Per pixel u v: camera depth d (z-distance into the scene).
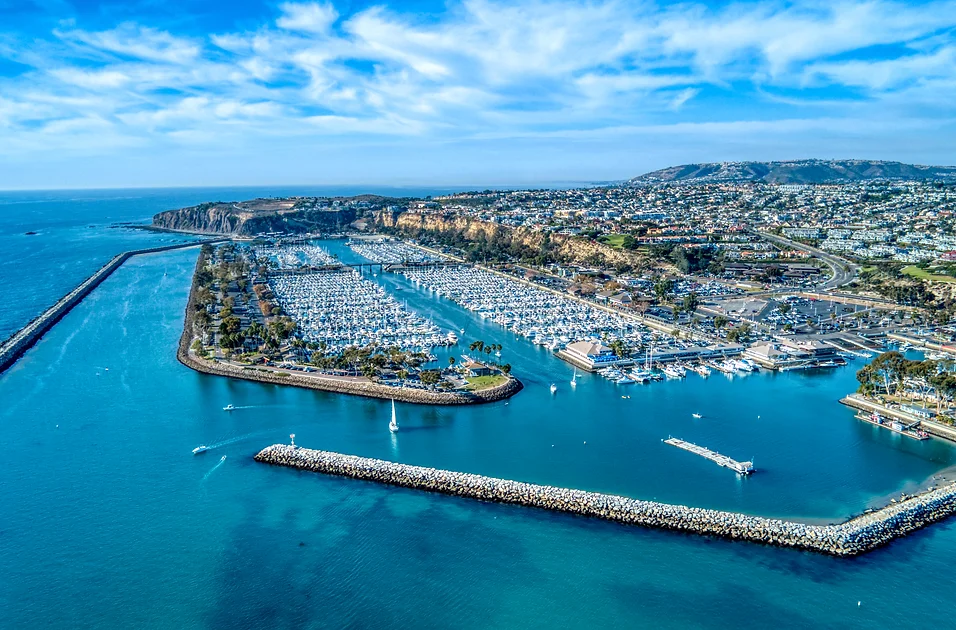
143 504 154.50
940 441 190.12
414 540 139.62
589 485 162.12
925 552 133.75
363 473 168.00
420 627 114.19
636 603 119.75
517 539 139.88
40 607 119.44
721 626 113.88
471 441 190.75
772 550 135.00
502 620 115.75
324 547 137.25
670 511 146.75
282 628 114.00
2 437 192.88
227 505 154.00
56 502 155.25
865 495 157.00
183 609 118.62
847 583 124.69
